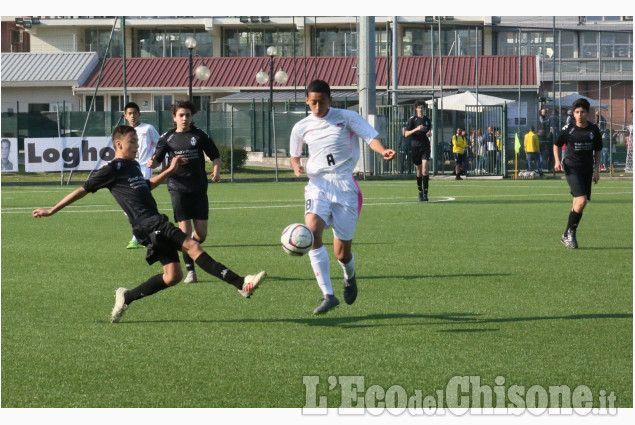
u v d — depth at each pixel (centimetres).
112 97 7594
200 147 1397
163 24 8025
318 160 1073
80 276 1370
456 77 7281
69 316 1060
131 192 1030
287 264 1494
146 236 1012
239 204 2866
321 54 8131
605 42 8294
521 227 2094
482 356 862
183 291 1234
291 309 1099
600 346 901
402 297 1177
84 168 4116
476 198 3117
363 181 4403
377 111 4884
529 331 970
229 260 1544
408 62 7494
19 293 1216
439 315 1057
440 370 818
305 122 1089
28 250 1691
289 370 816
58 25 8038
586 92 8319
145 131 1725
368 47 4394
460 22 8044
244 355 869
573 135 1675
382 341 923
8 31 8656
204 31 8156
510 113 7075
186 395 748
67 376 801
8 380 789
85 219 2369
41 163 4066
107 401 735
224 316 1058
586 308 1098
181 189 1388
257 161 5512
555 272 1395
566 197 3166
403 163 4862
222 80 7462
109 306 1123
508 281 1307
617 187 3841
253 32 8150
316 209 1057
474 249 1684
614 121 8250
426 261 1520
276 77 5516
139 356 866
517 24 8281
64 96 7594
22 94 7625
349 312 1079
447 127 6197
